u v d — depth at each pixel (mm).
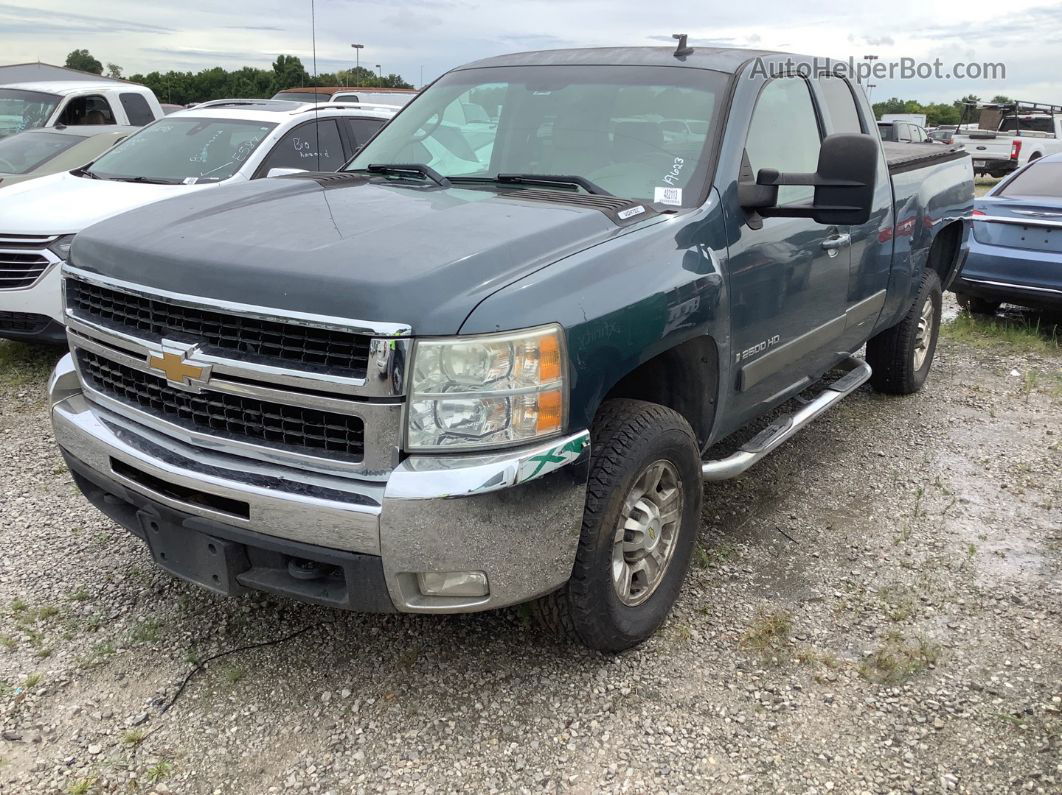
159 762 2564
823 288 4012
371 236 2682
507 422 2412
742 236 3328
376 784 2506
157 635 3139
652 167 3387
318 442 2463
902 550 3889
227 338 2525
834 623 3316
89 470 2965
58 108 10820
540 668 3012
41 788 2457
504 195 3252
